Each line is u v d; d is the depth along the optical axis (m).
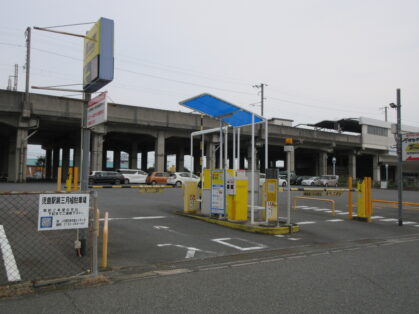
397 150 13.05
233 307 4.48
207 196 12.95
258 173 12.79
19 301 4.61
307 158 73.44
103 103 6.40
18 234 8.61
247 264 6.83
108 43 6.86
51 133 46.22
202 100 11.27
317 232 10.85
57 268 6.13
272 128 47.66
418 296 4.98
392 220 14.04
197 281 5.62
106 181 35.09
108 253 7.48
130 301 4.66
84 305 4.50
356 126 63.47
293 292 5.10
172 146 58.03
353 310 4.43
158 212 13.95
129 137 47.06
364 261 7.16
